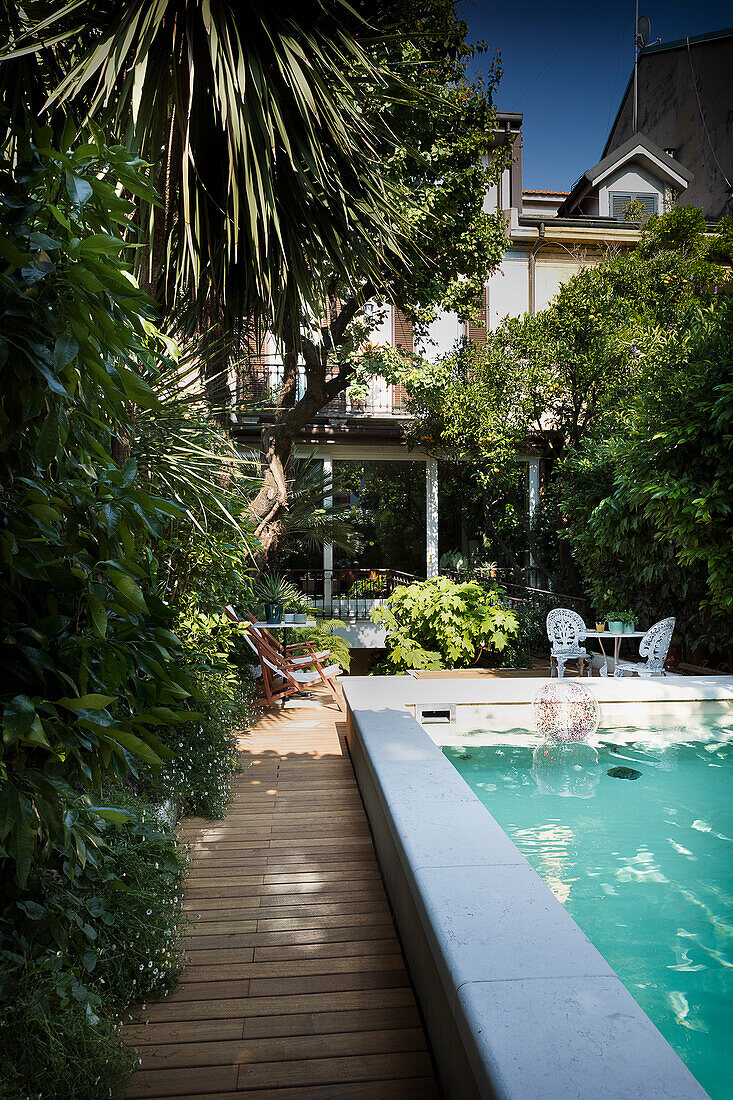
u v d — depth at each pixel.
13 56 2.11
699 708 5.66
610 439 8.39
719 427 6.16
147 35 2.45
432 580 9.27
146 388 1.29
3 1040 1.63
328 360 8.23
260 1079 1.94
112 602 1.33
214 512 3.07
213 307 3.35
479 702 5.33
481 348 11.41
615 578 8.46
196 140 2.87
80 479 1.49
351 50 2.76
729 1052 2.05
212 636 5.07
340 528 9.70
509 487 11.41
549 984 1.66
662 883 3.05
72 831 1.42
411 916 2.40
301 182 2.81
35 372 1.20
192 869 3.28
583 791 4.16
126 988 2.24
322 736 5.73
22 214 1.18
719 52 16.05
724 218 12.52
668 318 10.27
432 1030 2.05
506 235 13.12
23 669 1.33
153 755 1.34
